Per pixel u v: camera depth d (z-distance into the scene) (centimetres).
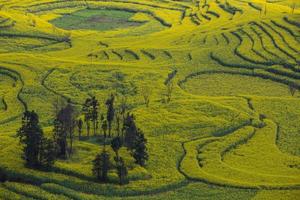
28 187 15425
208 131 19238
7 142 17712
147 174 16175
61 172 16238
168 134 18912
